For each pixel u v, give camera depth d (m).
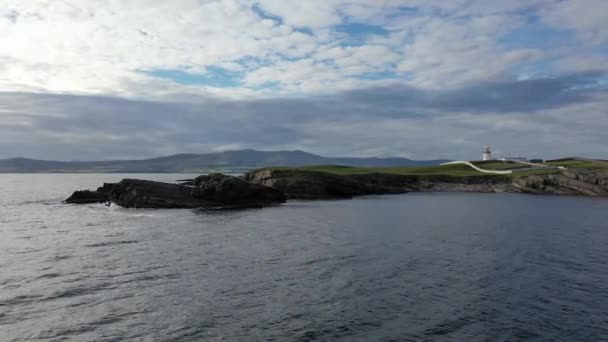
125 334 21.84
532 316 24.86
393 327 23.12
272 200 98.56
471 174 167.50
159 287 29.48
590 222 64.50
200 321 23.58
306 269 34.47
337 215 72.94
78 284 29.95
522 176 151.12
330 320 23.94
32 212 76.56
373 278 32.00
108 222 62.47
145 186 88.81
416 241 47.34
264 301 26.84
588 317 24.75
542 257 39.41
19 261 36.69
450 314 25.05
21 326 22.66
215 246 43.84
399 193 141.12
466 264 36.50
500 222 64.12
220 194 90.88
